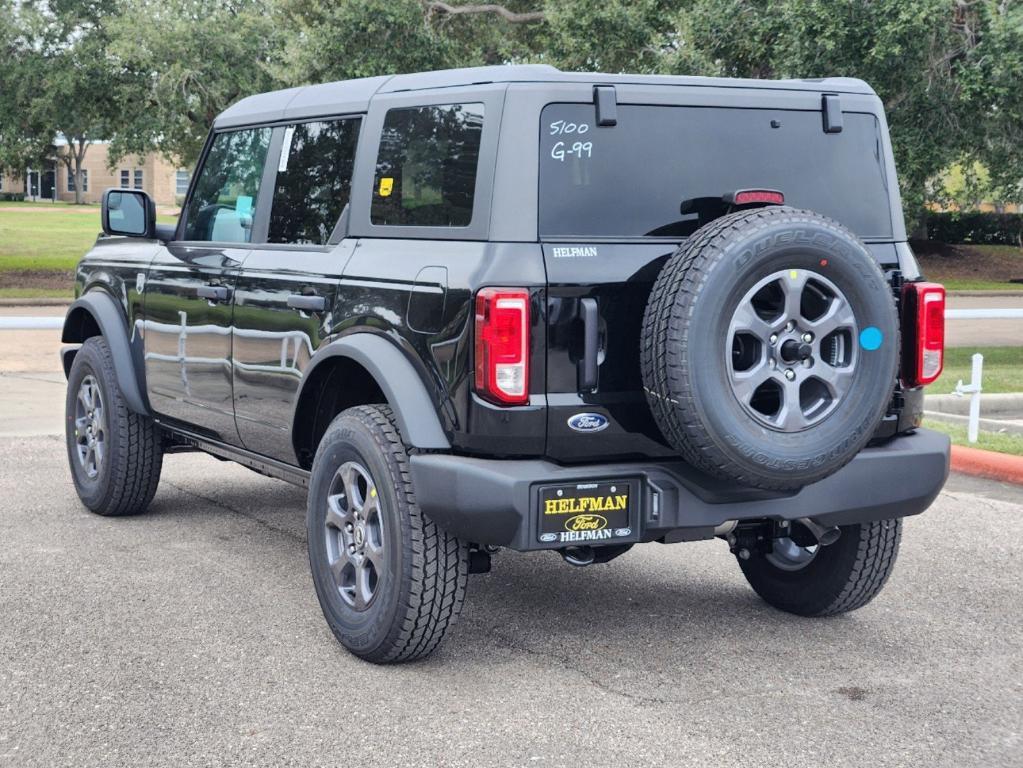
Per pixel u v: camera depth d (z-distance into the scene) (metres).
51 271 32.31
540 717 4.19
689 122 4.51
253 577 5.85
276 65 24.55
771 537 4.82
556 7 22.47
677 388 4.02
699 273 4.00
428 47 24.19
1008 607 5.58
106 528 6.77
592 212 4.30
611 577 6.01
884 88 16.88
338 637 4.78
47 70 27.50
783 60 17.53
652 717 4.20
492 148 4.28
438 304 4.30
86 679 4.48
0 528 6.74
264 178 5.70
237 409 5.68
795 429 4.14
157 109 28.39
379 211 4.82
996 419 10.69
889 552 5.11
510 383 4.12
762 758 3.87
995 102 16.83
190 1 26.44
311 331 5.02
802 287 4.11
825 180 4.76
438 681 4.53
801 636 5.13
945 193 19.73
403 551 4.43
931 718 4.23
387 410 4.68
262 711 4.21
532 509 4.12
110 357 6.78
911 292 4.76
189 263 6.05
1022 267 41.06
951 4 16.41
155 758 3.81
